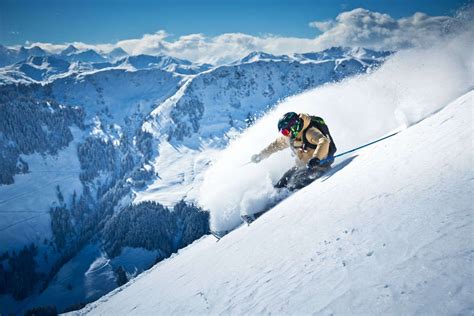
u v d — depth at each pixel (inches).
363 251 82.4
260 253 133.1
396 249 74.6
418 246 70.5
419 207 86.5
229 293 111.7
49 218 6496.1
